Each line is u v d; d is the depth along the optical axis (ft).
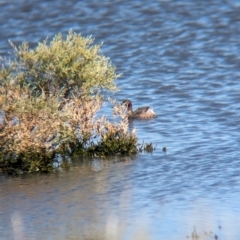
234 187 203.31
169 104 316.19
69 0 494.18
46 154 224.12
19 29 455.63
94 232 173.37
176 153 239.50
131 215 184.24
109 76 244.22
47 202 195.62
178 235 169.78
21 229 177.47
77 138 237.86
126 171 220.64
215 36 434.71
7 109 219.82
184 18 467.11
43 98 225.15
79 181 212.23
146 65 384.88
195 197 196.13
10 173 221.05
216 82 350.43
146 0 495.41
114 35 442.91
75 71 238.27
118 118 288.30
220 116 291.79
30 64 239.91
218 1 490.49
